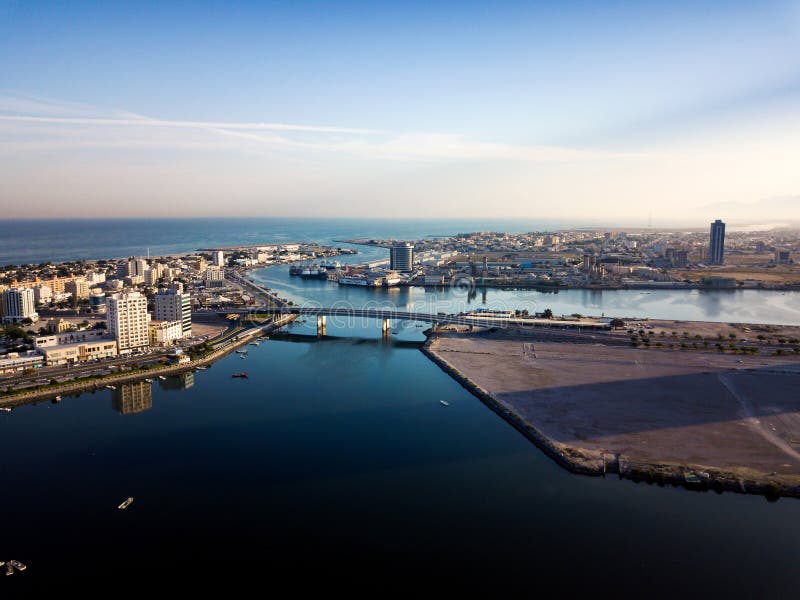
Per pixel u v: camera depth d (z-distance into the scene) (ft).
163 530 633.61
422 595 526.98
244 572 561.43
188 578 552.82
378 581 545.44
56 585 542.57
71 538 619.67
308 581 547.49
